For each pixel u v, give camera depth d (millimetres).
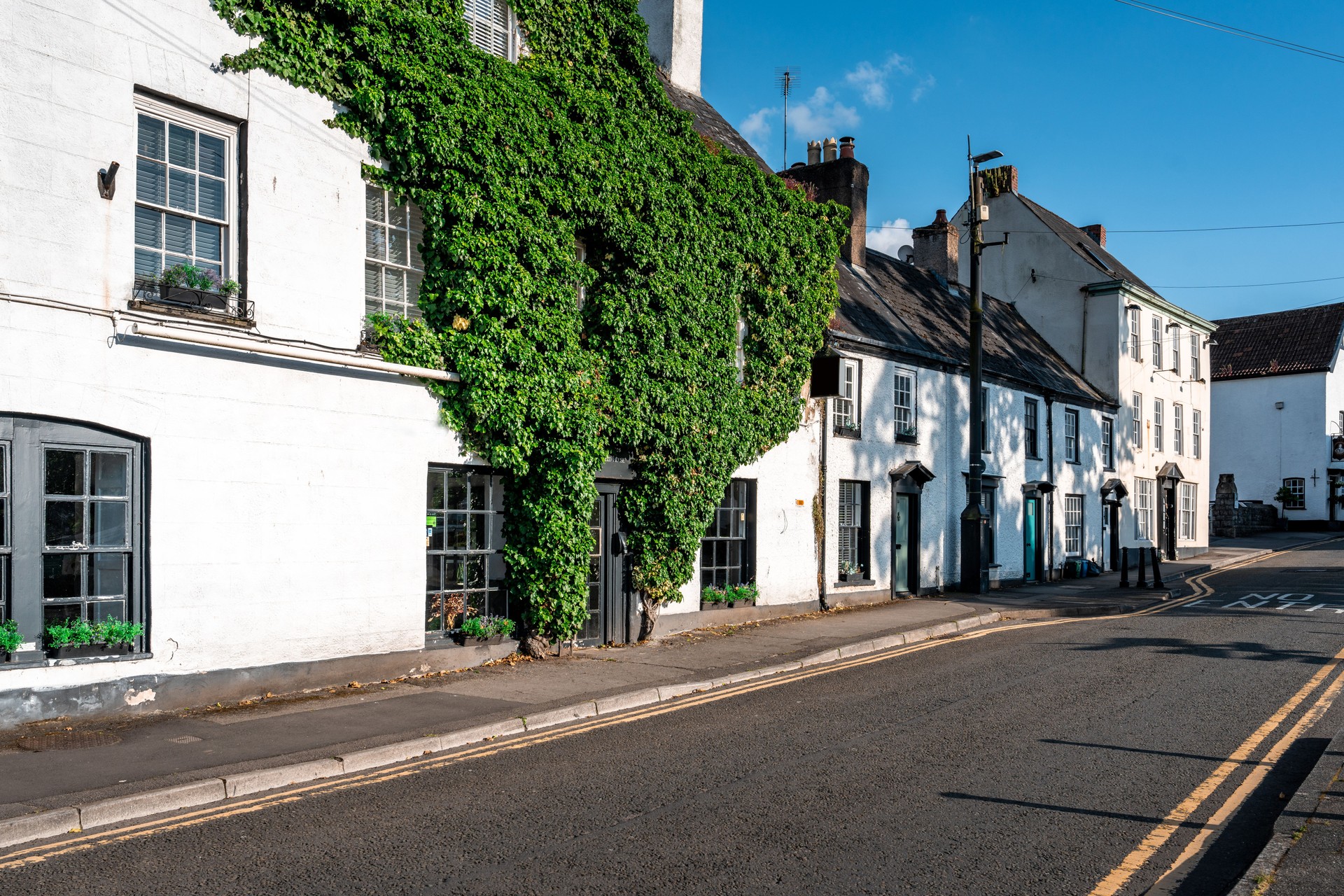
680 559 15008
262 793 7227
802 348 17938
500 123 12086
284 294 10375
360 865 5742
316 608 10586
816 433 19094
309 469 10539
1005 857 5938
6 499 8461
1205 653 13711
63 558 8844
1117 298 32875
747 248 16328
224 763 7551
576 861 5820
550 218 12758
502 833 6320
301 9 10594
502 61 12438
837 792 7227
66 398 8695
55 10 8727
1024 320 34531
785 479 18203
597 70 14117
